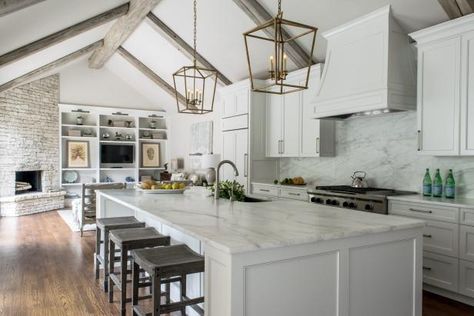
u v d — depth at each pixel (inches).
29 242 215.5
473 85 128.8
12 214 298.0
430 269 136.0
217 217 89.4
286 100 223.6
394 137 174.6
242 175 241.6
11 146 306.0
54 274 158.4
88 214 235.1
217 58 257.0
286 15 187.3
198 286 112.1
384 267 80.4
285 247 66.8
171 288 126.9
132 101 393.1
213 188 134.9
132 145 390.3
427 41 142.9
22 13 165.6
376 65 151.6
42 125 332.2
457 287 127.6
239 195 128.6
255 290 64.0
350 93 159.2
